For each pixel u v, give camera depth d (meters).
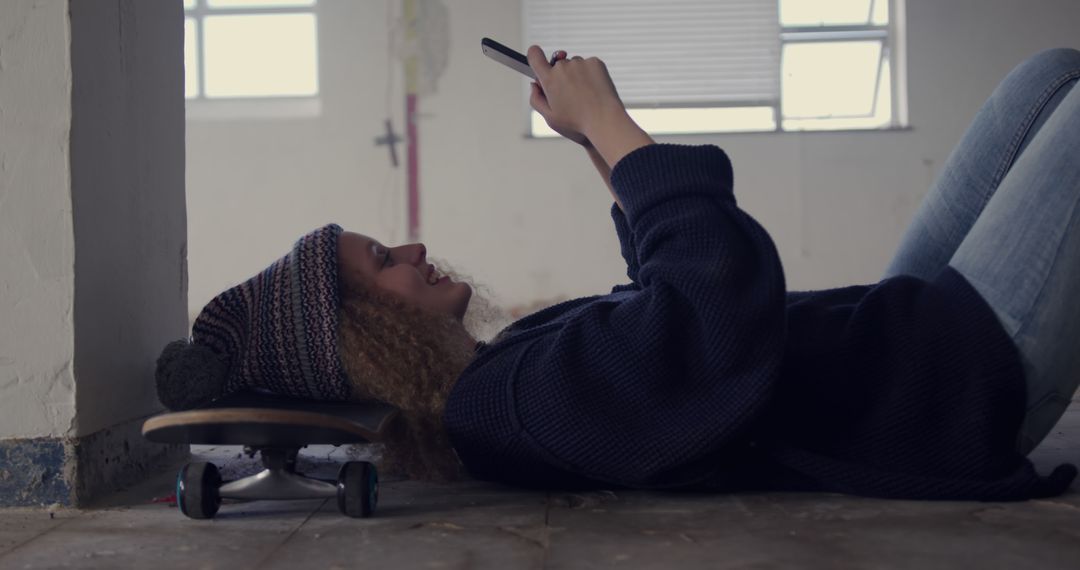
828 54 6.62
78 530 1.27
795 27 6.64
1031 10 6.45
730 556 1.02
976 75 6.48
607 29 6.68
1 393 1.43
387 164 6.66
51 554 1.13
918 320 1.32
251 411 1.16
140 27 1.75
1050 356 1.29
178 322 1.94
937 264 1.69
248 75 6.73
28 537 1.24
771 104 6.64
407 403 1.43
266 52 6.71
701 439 1.25
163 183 1.86
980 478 1.26
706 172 1.30
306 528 1.23
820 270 6.56
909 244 1.74
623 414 1.29
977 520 1.15
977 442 1.26
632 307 1.31
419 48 6.63
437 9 6.63
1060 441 2.02
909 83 6.49
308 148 6.67
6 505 1.42
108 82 1.59
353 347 1.43
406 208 6.65
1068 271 1.27
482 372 1.41
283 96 6.73
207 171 6.70
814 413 1.34
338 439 1.25
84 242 1.48
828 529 1.13
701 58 6.65
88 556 1.12
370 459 1.83
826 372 1.33
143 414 1.72
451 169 6.65
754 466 1.37
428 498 1.43
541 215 6.63
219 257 6.70
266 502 1.42
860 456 1.30
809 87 6.64
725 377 1.26
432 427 1.49
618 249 6.59
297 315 1.43
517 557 1.05
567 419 1.29
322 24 6.64
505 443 1.36
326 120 6.66
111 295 1.58
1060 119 1.32
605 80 1.42
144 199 1.75
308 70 6.73
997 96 1.61
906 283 1.36
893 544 1.05
